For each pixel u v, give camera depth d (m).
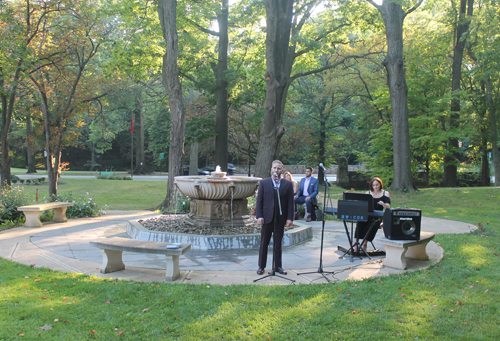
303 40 20.95
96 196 21.70
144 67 21.58
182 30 21.73
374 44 27.06
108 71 20.30
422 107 23.69
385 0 20.11
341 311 4.30
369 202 6.77
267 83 15.49
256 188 8.65
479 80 24.34
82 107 16.67
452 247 7.60
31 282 5.16
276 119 16.25
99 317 4.12
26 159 56.28
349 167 50.78
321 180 34.28
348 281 5.36
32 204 11.94
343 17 22.48
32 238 8.60
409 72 24.83
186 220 9.20
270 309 4.34
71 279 5.39
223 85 22.92
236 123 27.34
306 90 33.88
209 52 24.20
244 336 3.73
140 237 8.18
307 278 5.58
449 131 23.17
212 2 20.55
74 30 15.85
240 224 8.85
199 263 6.56
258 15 21.80
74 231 9.62
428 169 29.50
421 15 26.64
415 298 4.70
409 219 6.13
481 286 5.12
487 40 21.78
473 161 33.34
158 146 38.44
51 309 4.26
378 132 25.09
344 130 39.56
